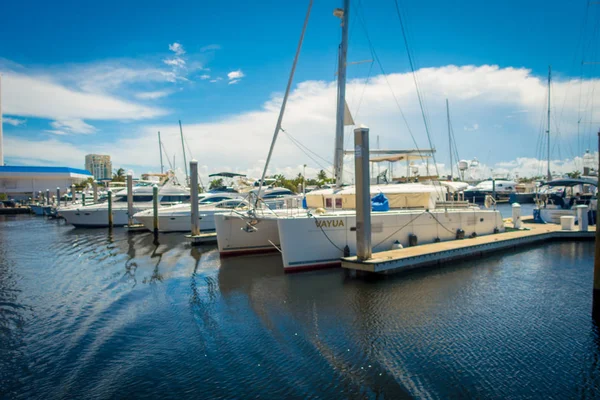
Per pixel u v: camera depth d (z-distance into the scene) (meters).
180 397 5.14
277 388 5.26
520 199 50.28
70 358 6.36
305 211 13.30
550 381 5.28
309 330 7.21
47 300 9.52
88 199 46.31
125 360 6.25
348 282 10.40
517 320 7.50
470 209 15.65
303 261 11.62
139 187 30.02
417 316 7.81
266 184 33.94
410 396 4.97
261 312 8.30
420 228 13.39
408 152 14.35
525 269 11.66
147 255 15.64
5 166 63.19
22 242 20.20
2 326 7.81
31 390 5.42
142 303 9.20
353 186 14.35
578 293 9.24
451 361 5.88
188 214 23.08
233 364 6.00
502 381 5.29
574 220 18.75
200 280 11.24
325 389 5.20
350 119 13.93
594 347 6.28
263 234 14.81
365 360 5.96
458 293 9.28
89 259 15.02
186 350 6.55
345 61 13.30
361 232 10.69
